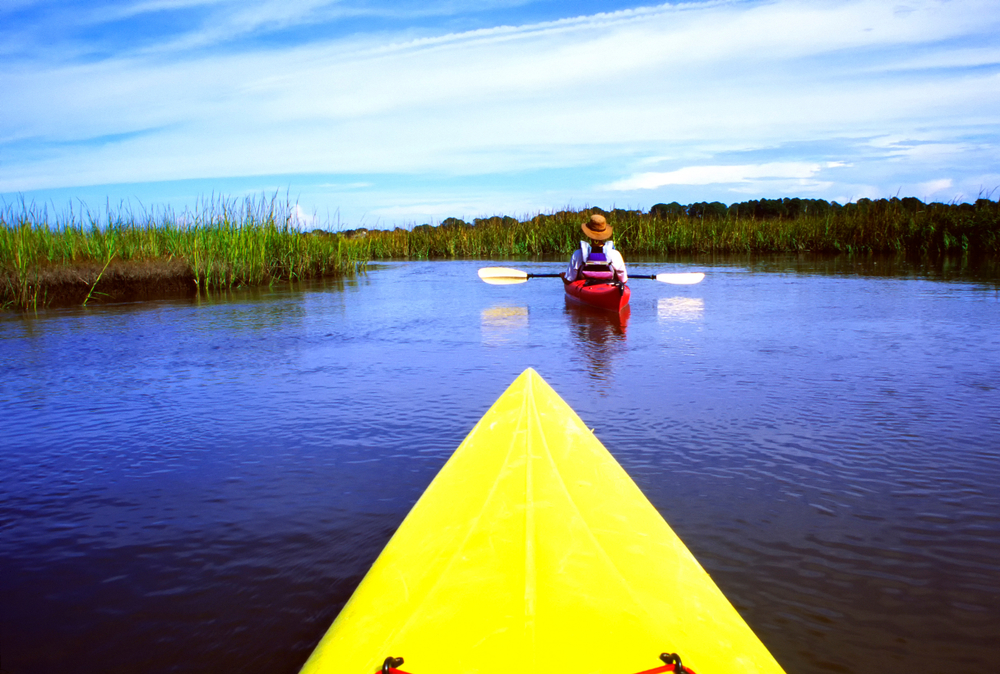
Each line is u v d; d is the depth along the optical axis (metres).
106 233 14.62
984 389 5.01
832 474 3.46
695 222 24.39
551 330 8.32
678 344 7.19
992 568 2.52
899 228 20.36
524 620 1.49
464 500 2.23
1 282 11.52
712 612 1.78
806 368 5.88
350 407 4.96
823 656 2.02
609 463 2.70
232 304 11.64
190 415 4.89
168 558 2.78
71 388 5.78
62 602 2.47
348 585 2.51
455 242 26.34
